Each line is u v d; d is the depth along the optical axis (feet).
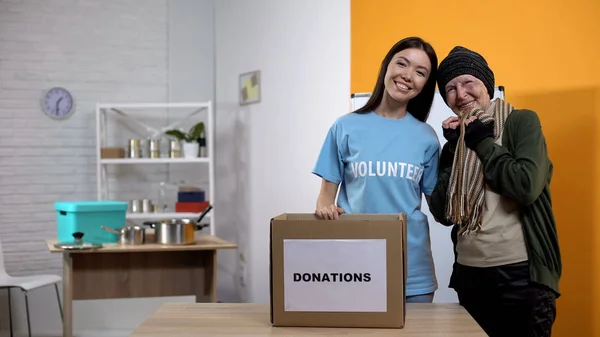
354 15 15.51
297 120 17.40
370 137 7.72
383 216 6.56
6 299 18.33
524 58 12.44
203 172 20.66
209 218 20.53
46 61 19.48
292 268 5.96
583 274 11.62
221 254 20.71
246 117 19.31
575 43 11.73
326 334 5.73
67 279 13.07
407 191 7.61
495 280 6.98
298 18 17.34
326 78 16.44
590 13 11.53
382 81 7.82
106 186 19.72
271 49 18.29
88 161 19.71
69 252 12.87
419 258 7.66
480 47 13.06
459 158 7.09
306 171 17.11
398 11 14.44
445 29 13.58
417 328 5.90
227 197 20.24
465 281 7.30
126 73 20.11
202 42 20.59
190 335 5.71
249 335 5.71
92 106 19.80
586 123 11.56
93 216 13.32
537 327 6.89
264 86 18.53
